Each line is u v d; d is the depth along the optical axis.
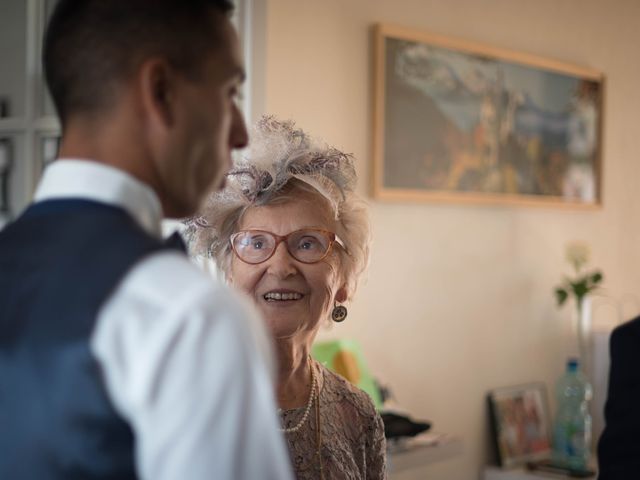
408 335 3.42
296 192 1.44
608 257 4.39
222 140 0.83
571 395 3.77
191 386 0.65
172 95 0.78
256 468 0.68
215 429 0.65
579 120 4.14
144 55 0.76
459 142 3.55
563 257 4.12
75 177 0.77
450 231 3.59
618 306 4.45
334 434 1.46
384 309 3.32
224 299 0.69
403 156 3.33
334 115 3.13
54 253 0.72
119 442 0.66
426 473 3.50
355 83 3.20
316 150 1.49
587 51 4.22
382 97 3.25
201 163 0.81
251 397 0.68
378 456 1.53
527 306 3.95
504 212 3.83
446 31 3.53
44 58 0.81
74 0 0.79
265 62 2.90
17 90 2.54
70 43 0.77
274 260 1.41
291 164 1.44
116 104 0.77
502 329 3.83
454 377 3.61
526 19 3.89
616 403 1.62
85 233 0.73
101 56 0.76
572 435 3.72
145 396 0.65
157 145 0.77
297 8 3.01
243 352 0.68
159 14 0.77
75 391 0.66
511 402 3.81
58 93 0.79
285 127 1.48
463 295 3.65
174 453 0.64
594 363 4.08
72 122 0.79
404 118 3.33
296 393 1.45
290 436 1.41
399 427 2.93
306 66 3.03
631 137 4.51
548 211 4.05
